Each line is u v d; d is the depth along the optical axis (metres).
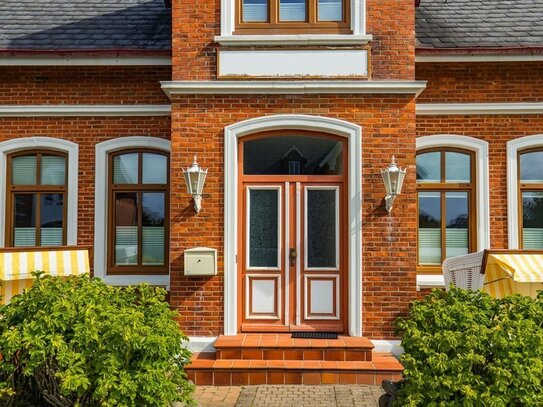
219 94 7.82
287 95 7.82
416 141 8.77
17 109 8.81
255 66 7.82
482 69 8.84
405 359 4.39
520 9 9.91
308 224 7.97
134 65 8.82
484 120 8.81
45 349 4.39
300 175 8.00
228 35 7.80
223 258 7.68
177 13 7.89
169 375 4.84
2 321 4.75
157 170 9.02
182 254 7.68
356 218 7.66
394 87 7.66
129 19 9.94
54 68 8.91
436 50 8.50
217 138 7.79
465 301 4.98
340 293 7.85
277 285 7.90
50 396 4.72
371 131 7.73
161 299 5.42
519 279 6.55
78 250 7.15
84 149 8.87
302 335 7.62
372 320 7.57
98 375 4.41
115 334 4.48
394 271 7.60
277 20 7.99
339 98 7.78
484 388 4.08
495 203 8.72
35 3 10.46
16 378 4.90
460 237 8.87
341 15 8.00
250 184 8.01
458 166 8.93
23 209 9.01
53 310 4.57
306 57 7.82
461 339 4.29
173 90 7.78
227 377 6.84
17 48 8.73
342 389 6.62
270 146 8.13
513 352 4.15
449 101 8.81
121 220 8.97
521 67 8.81
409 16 7.82
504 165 8.75
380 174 7.68
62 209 9.00
